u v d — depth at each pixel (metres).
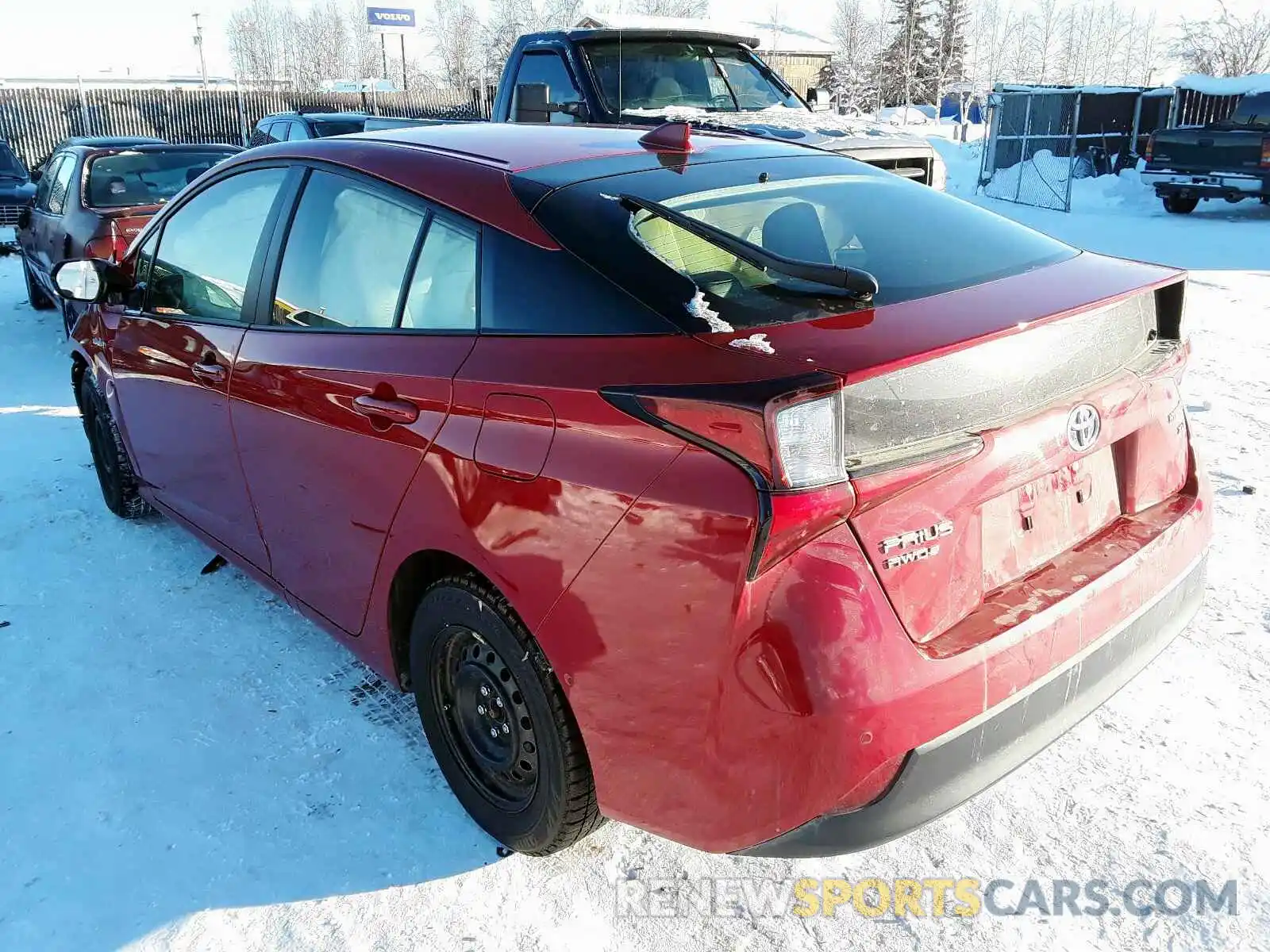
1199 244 12.13
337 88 42.78
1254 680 2.99
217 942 2.23
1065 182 18.38
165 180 8.50
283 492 2.96
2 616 3.68
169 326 3.47
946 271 2.30
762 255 2.06
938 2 55.12
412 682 2.66
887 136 6.35
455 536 2.29
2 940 2.23
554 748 2.20
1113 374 2.24
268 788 2.72
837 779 1.78
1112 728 2.81
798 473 1.72
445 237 2.46
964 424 1.91
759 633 1.78
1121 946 2.12
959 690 1.85
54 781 2.76
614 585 1.96
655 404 1.87
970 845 2.42
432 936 2.23
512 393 2.14
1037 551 2.15
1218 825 2.43
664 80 7.18
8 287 11.38
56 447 5.61
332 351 2.67
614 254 2.18
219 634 3.53
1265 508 4.14
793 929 2.21
